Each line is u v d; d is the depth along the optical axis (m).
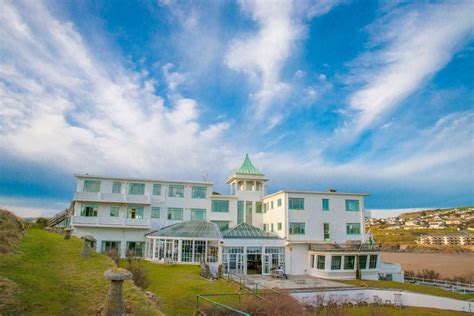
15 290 14.95
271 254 45.31
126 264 31.47
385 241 181.62
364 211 51.19
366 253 43.97
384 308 32.75
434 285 45.69
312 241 46.75
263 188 58.62
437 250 151.00
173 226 48.56
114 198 49.75
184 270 38.16
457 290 41.38
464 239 162.38
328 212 49.34
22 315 12.97
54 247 25.88
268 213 53.91
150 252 47.19
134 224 49.31
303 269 46.22
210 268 41.72
